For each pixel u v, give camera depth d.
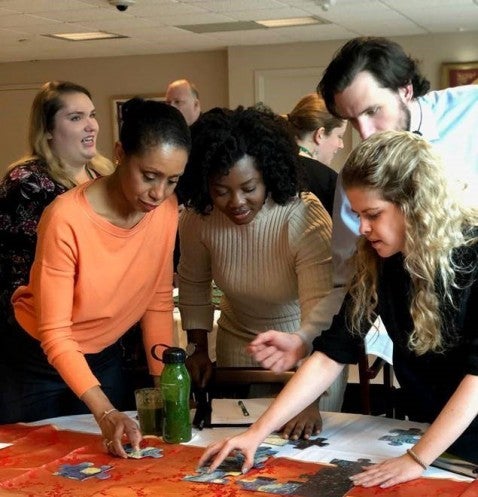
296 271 2.13
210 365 2.23
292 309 2.28
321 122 3.70
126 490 1.56
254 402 2.06
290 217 2.10
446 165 1.52
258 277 2.19
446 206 1.49
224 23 7.45
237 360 2.37
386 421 1.92
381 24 7.75
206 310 2.38
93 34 7.99
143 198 1.81
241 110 2.01
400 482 1.53
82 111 2.87
